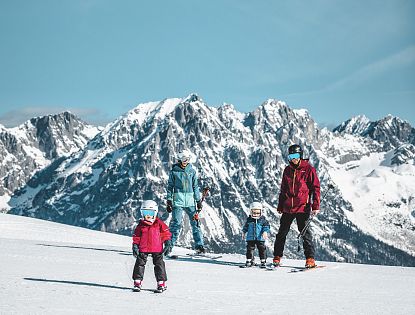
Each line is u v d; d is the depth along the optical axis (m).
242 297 8.98
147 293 9.25
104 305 7.68
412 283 11.50
